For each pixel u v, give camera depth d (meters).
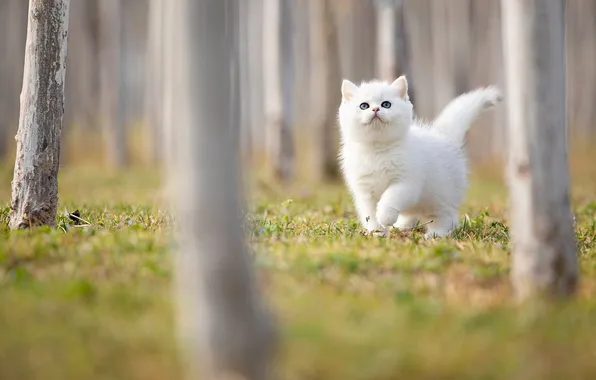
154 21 32.09
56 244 8.27
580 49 47.91
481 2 42.00
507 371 5.62
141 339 5.96
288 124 22.58
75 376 5.57
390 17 18.38
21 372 5.64
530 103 6.59
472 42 40.34
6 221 10.23
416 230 10.30
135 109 58.84
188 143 5.30
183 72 5.30
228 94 5.32
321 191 19.11
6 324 6.18
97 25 45.69
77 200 15.87
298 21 51.31
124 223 10.44
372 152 10.25
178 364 5.69
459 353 5.80
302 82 54.44
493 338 6.05
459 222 11.25
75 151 40.16
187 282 5.44
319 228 10.32
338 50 25.73
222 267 5.25
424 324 6.25
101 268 7.49
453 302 6.84
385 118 9.94
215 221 5.29
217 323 5.25
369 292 7.04
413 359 5.70
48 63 9.68
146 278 7.22
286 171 22.58
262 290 6.76
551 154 6.62
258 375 5.29
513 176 6.80
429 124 11.85
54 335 6.01
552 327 6.18
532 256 6.72
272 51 22.58
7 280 7.16
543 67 6.54
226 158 5.32
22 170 9.78
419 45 47.31
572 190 21.55
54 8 9.62
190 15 5.23
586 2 46.88
